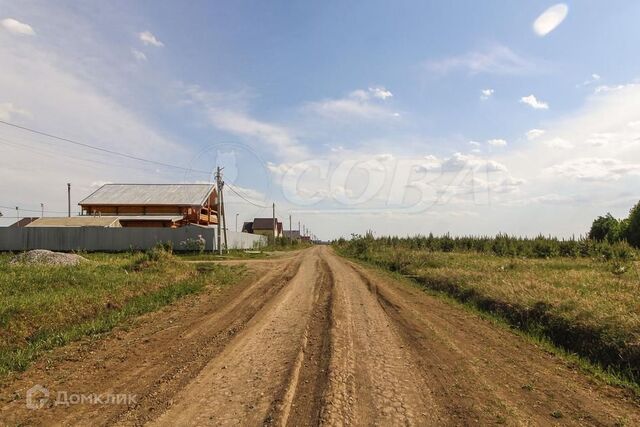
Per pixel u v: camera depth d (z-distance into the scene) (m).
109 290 11.28
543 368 6.49
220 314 10.04
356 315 10.05
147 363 6.31
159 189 42.03
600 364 6.78
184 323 9.05
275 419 4.36
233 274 17.97
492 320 10.01
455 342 7.84
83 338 7.73
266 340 7.62
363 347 7.24
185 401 4.86
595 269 16.84
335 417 4.43
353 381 5.56
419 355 6.89
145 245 33.47
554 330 8.53
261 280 16.75
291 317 9.70
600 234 42.53
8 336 7.46
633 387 5.73
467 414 4.64
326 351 6.96
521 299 10.54
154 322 9.15
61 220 35.50
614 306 8.83
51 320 8.47
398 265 22.95
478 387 5.49
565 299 9.84
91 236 33.19
